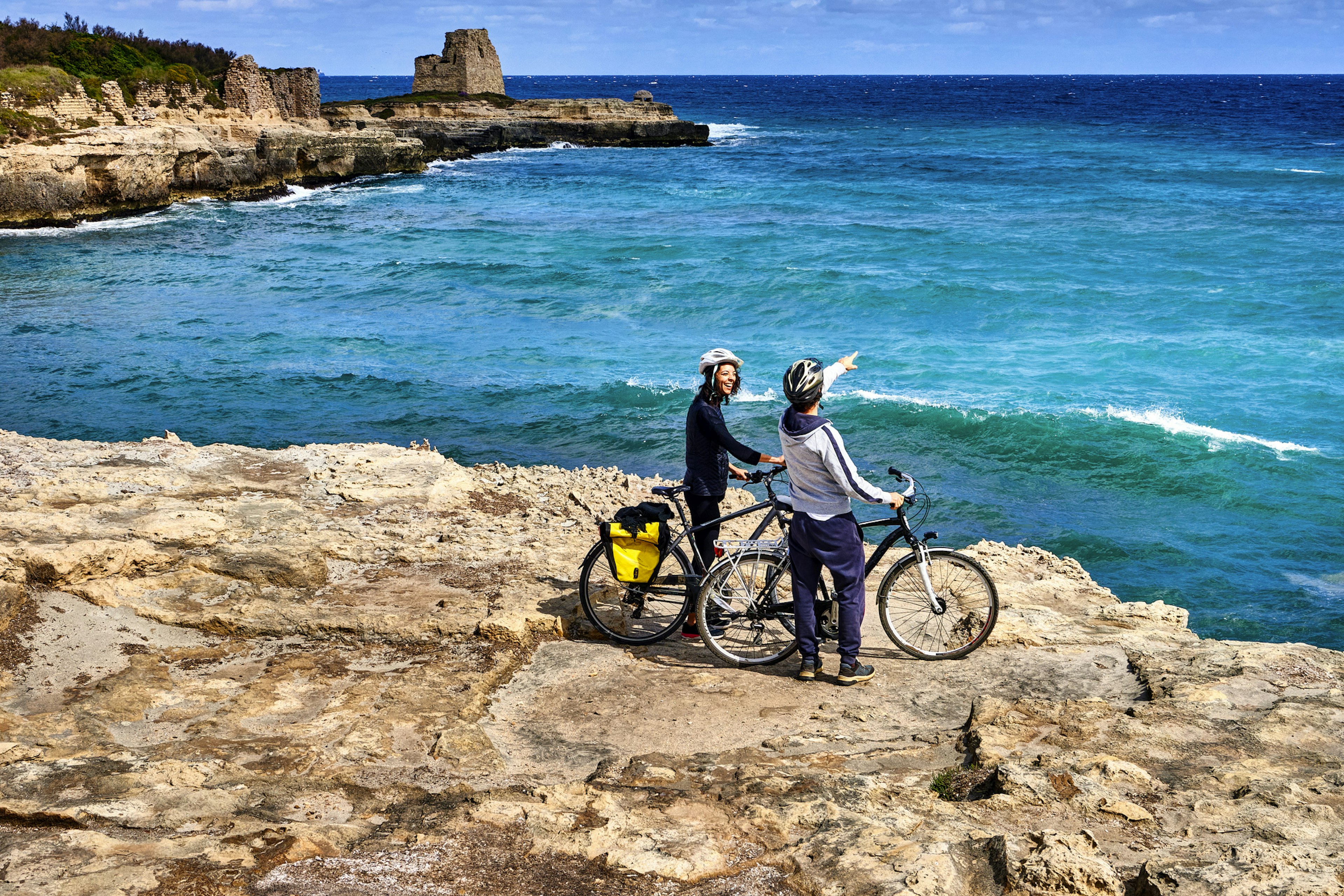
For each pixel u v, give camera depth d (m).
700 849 3.48
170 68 55.22
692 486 5.71
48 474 7.95
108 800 3.77
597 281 33.28
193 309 29.38
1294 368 21.75
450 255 39.03
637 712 5.06
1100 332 25.66
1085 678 5.39
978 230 45.12
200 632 5.75
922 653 5.72
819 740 4.69
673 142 96.06
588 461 17.31
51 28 56.16
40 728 4.55
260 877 3.20
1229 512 14.76
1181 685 5.08
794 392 5.06
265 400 20.58
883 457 17.20
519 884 3.25
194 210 51.38
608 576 6.45
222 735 4.66
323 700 5.07
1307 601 11.96
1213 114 152.12
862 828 3.54
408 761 4.44
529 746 4.68
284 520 7.20
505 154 85.50
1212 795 3.84
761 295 30.69
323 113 76.56
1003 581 7.38
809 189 62.12
